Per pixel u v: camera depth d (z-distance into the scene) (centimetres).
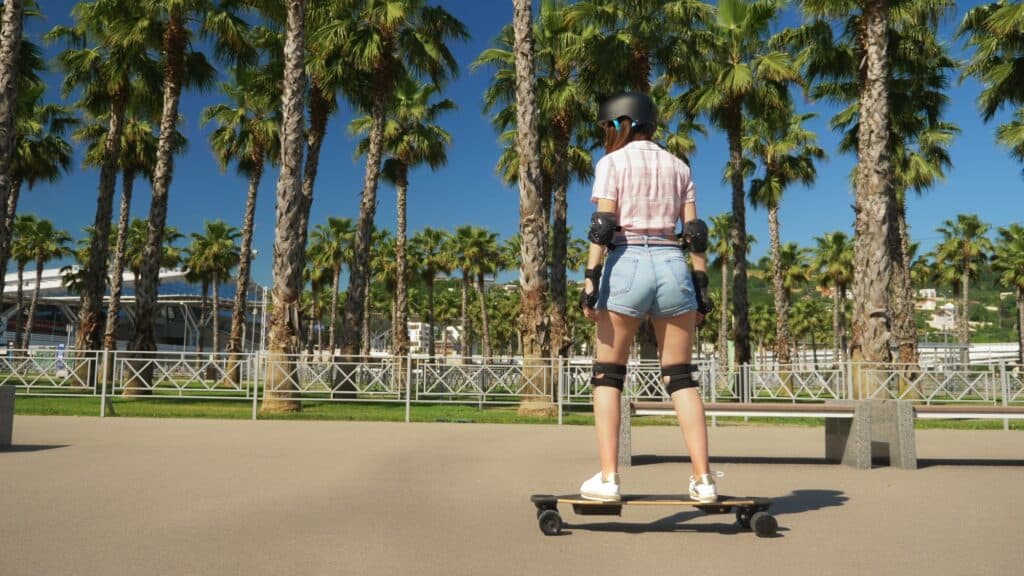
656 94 2191
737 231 2034
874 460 614
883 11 1402
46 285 6531
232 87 2970
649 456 649
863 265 1395
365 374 1202
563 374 1214
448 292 8562
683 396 311
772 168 3036
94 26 1930
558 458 608
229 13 1883
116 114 2030
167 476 475
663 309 304
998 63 1747
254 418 1074
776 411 577
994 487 459
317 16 1875
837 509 375
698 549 281
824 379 1297
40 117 2847
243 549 278
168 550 275
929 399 1199
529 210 1287
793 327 8362
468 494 417
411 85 2831
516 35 1323
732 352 1991
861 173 1418
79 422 967
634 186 306
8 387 642
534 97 1312
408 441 760
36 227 5125
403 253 2956
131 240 5069
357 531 313
